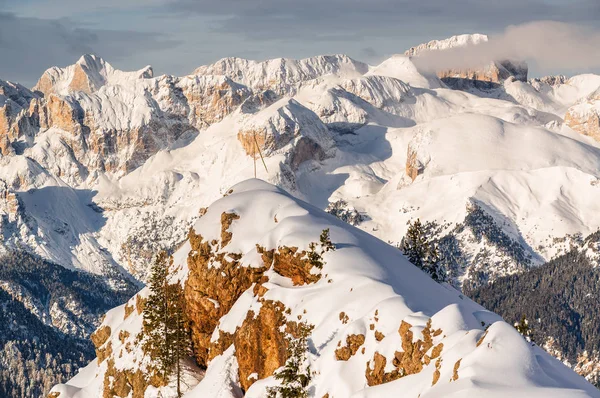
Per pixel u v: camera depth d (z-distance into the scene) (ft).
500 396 366.22
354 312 525.34
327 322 528.63
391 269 589.32
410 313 488.85
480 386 376.68
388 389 435.94
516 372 387.75
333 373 487.20
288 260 595.06
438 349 441.27
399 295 516.73
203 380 589.32
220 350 608.19
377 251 616.80
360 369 483.10
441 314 460.14
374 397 437.17
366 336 494.59
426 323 463.42
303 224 622.95
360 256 586.86
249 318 579.89
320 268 580.30
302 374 500.33
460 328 451.53
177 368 626.23
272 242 625.41
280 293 574.15
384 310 496.64
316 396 488.44
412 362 454.81
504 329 405.59
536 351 459.32
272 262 617.21
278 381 527.40
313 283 577.02
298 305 557.74
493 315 493.36
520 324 568.41
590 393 402.11
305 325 538.88
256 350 570.46
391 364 465.06
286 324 554.87
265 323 568.00
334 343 506.48
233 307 614.34
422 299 553.23
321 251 588.09
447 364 414.21
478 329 434.30
